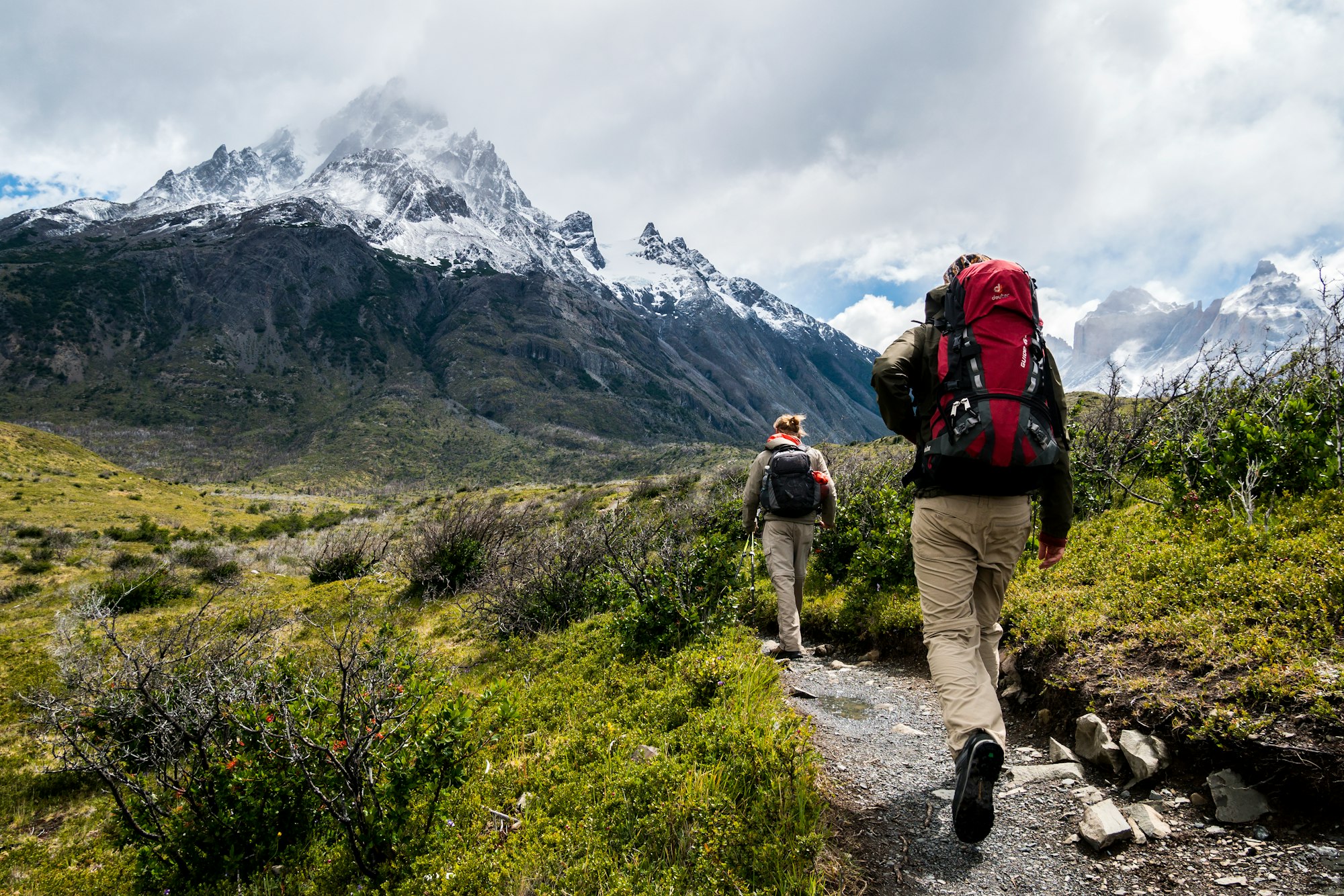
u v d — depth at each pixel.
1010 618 4.46
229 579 18.44
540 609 8.86
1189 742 2.83
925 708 4.44
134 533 37.38
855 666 5.54
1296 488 5.00
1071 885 2.46
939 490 2.82
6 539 31.72
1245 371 6.77
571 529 10.91
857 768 3.57
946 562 2.85
